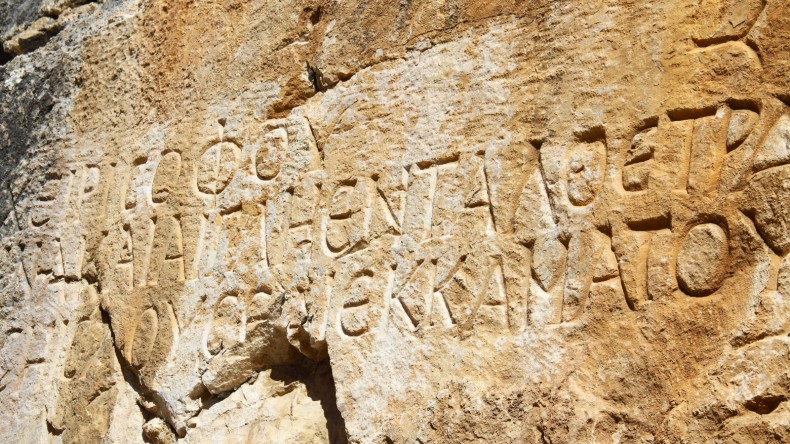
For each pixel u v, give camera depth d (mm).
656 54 2693
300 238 3281
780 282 2354
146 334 3643
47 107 4441
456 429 2713
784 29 2516
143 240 3811
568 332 2629
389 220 3076
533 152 2852
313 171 3354
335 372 3023
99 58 4328
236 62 3766
